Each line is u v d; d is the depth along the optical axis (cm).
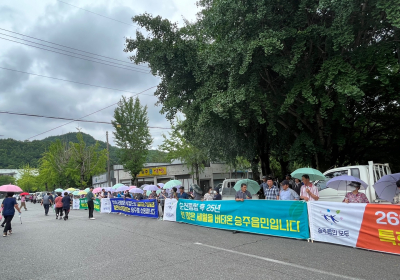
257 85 1087
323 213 734
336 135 1370
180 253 684
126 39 1343
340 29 896
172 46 1259
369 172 896
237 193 965
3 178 9094
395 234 607
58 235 1041
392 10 805
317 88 1060
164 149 3297
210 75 1222
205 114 1154
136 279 511
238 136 1633
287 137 1577
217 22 1080
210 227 1047
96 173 4266
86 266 611
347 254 621
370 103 1508
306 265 554
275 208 841
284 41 1058
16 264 659
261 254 647
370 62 949
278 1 995
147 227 1138
